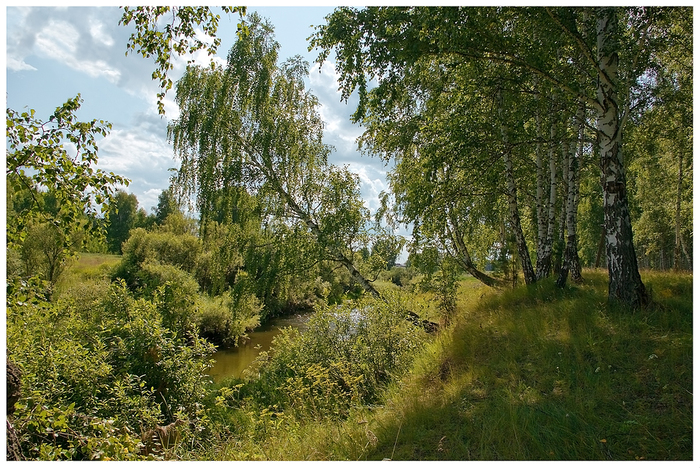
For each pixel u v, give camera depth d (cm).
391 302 920
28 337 621
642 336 505
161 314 890
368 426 458
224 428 665
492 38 615
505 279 1152
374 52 643
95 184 431
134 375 642
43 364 587
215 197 1115
